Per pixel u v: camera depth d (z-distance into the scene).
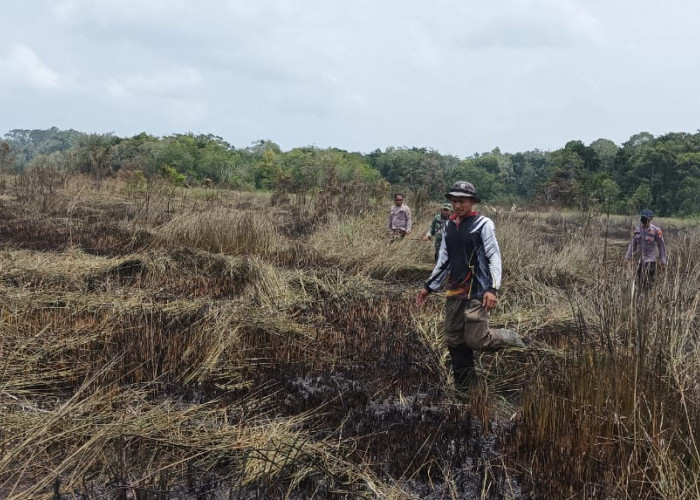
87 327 5.66
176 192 19.69
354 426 4.22
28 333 5.34
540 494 3.41
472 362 5.14
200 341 5.46
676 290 4.36
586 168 57.50
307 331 6.31
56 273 7.62
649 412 3.64
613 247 12.85
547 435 3.94
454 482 3.60
